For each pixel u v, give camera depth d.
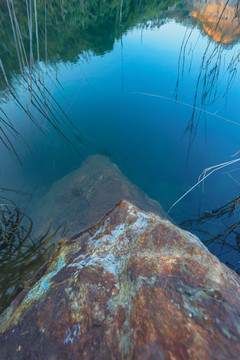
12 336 1.15
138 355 0.82
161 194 3.56
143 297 1.05
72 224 2.84
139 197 3.43
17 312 1.29
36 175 3.80
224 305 1.00
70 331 1.06
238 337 0.86
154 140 4.57
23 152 4.11
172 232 1.57
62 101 5.52
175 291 1.07
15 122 4.63
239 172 3.58
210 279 1.13
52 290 1.31
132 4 13.73
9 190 3.35
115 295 1.17
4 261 2.33
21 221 2.83
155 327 0.91
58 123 4.89
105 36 9.82
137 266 1.26
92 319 1.07
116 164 4.19
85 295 1.19
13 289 2.06
